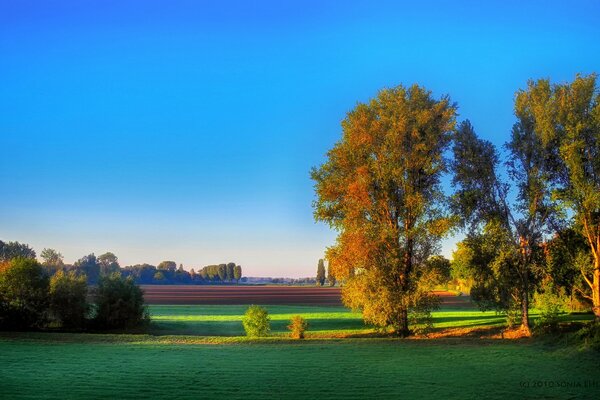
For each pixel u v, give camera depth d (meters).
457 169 39.44
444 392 17.80
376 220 39.88
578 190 34.06
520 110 37.94
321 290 186.12
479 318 55.38
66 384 18.44
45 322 45.59
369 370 22.38
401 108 39.41
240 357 26.23
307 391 17.88
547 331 35.91
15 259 45.69
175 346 30.98
